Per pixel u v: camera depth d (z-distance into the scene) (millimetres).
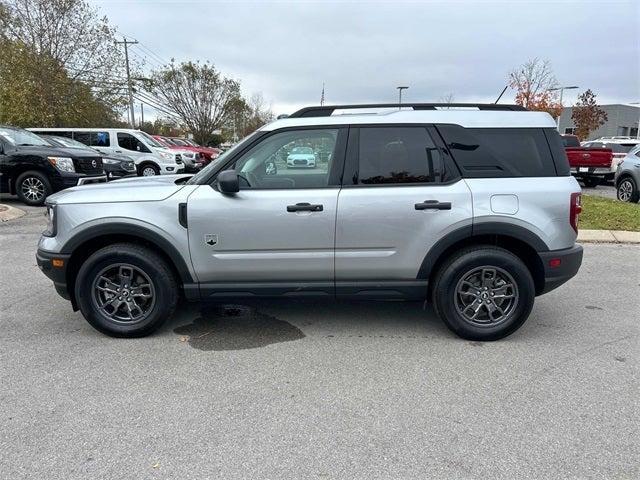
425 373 3697
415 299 4305
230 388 3465
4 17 24266
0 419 3066
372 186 4109
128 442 2844
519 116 4238
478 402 3281
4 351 4055
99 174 12594
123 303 4281
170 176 5215
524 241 4105
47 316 4844
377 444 2828
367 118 4156
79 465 2645
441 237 4094
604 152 17016
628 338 4375
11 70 24250
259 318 4844
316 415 3129
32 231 8812
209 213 4055
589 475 2568
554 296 5570
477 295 4223
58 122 25750
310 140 4168
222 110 45688
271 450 2773
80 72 26359
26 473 2578
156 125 56906
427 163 4141
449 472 2590
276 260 4129
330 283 4227
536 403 3270
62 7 24812
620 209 10844
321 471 2598
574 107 38094
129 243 4230
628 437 2896
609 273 6520
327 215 4055
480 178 4137
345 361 3900
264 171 4184
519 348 4152
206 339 4324
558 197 4117
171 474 2576
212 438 2885
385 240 4105
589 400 3311
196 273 4164
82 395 3359
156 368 3766
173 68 43844
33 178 11570
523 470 2605
